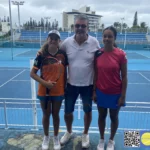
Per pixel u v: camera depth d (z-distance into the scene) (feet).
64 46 10.45
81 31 9.79
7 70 53.31
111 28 9.50
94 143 12.13
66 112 11.32
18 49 105.09
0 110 23.44
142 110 24.09
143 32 136.46
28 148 11.46
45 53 10.02
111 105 10.19
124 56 9.62
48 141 11.42
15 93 33.96
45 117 10.89
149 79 45.16
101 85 10.10
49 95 10.37
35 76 10.02
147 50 109.19
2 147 11.57
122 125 19.27
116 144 11.98
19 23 130.21
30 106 25.00
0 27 183.73
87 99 10.88
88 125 11.48
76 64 10.25
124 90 9.98
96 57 10.03
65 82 10.75
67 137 12.00
